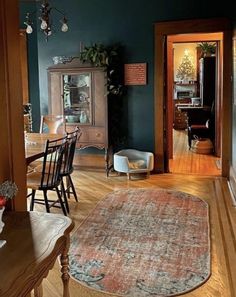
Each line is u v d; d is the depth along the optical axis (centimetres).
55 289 247
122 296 237
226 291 240
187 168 610
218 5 519
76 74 562
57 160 367
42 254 145
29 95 669
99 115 559
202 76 920
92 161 596
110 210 403
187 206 414
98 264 279
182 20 535
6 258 142
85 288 247
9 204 196
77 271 269
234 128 480
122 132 587
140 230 346
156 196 454
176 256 292
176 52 1162
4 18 185
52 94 579
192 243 315
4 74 189
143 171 546
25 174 212
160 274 263
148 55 559
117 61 572
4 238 158
